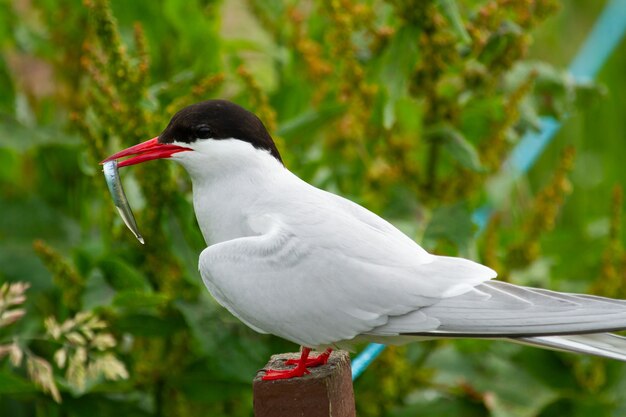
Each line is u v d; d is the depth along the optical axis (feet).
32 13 41.81
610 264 33.68
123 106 29.76
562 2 49.29
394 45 31.27
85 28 37.14
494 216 34.68
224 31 42.24
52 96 39.14
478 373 33.88
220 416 33.24
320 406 23.04
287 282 23.68
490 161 32.94
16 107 37.29
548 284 35.42
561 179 32.96
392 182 33.19
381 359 31.73
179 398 31.76
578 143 47.06
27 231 35.81
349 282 23.49
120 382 31.60
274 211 24.53
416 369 33.04
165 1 36.22
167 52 36.32
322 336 23.72
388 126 30.50
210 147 25.04
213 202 25.30
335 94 35.45
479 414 32.81
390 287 23.36
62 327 28.12
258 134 25.27
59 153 37.47
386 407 32.37
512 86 33.40
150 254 30.86
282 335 24.08
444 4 29.68
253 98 30.94
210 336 30.37
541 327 22.12
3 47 38.91
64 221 36.47
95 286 30.55
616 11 43.50
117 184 25.38
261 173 25.04
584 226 43.70
